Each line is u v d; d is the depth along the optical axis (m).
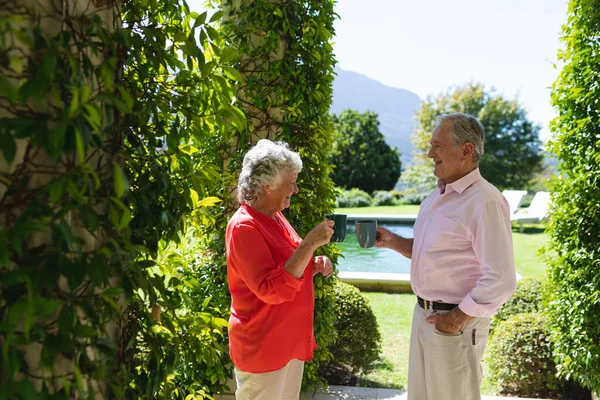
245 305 2.21
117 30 1.40
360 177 23.03
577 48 3.36
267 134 3.25
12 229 1.07
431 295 2.39
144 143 1.67
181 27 1.69
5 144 1.04
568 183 3.44
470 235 2.30
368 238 2.51
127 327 1.64
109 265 1.41
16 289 1.14
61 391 1.22
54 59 1.08
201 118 1.74
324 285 3.43
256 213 2.21
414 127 25.84
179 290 1.80
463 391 2.31
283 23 3.15
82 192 1.15
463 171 2.36
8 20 1.03
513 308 4.74
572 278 3.38
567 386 3.87
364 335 4.23
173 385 1.92
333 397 3.69
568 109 3.44
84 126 1.15
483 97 25.09
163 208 1.64
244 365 2.22
